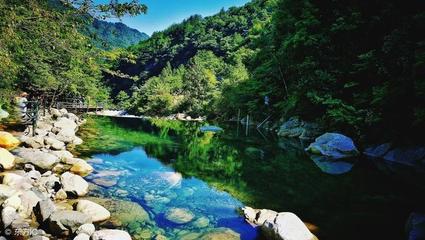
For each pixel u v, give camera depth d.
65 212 5.32
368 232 5.99
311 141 19.14
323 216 6.81
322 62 21.77
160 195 7.78
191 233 5.66
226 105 38.56
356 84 17.91
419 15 14.59
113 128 23.03
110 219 6.00
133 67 123.88
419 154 12.34
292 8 27.55
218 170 10.99
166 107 57.66
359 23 20.78
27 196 5.91
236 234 5.69
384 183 9.53
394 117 13.96
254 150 15.58
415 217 5.81
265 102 28.23
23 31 9.08
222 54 110.81
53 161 9.21
